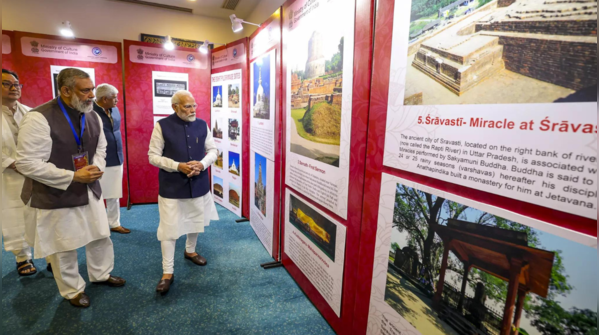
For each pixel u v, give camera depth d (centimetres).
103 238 211
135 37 466
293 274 234
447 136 95
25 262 236
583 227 64
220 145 414
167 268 221
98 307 197
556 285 70
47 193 167
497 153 81
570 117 65
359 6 136
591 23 60
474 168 87
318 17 173
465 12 86
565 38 64
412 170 111
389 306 128
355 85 142
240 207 377
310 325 184
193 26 495
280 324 185
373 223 135
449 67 93
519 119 75
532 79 71
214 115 422
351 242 153
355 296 153
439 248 101
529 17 70
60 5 425
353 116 145
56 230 173
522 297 78
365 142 138
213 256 274
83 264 254
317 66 177
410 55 107
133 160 414
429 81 100
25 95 363
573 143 64
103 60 385
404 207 116
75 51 373
